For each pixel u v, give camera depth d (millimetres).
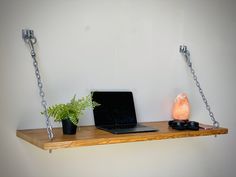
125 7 1985
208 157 2402
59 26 1779
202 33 2328
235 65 2514
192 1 2273
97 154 1913
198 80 2326
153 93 2109
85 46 1858
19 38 1675
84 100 1707
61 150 1798
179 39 2217
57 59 1781
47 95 1758
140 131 1685
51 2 1753
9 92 1658
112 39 1944
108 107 1895
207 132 1846
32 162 1714
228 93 2484
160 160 2162
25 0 1686
